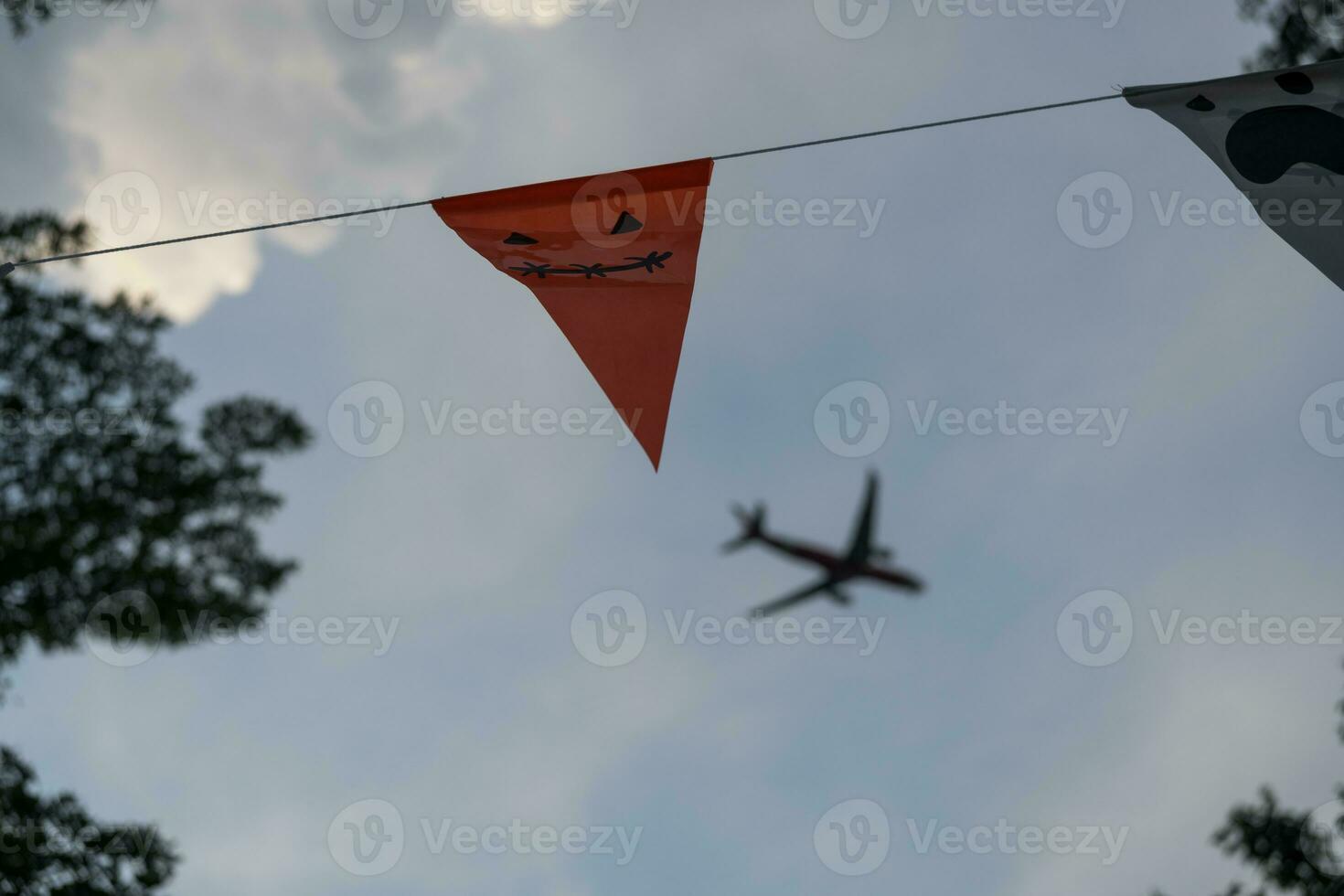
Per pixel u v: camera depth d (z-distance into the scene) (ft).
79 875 15.05
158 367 19.48
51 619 17.54
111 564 17.99
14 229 19.15
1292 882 15.94
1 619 17.22
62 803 15.61
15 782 15.58
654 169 9.43
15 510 17.90
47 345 18.94
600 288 9.13
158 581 18.06
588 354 8.91
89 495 18.16
